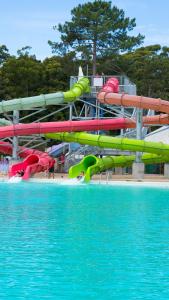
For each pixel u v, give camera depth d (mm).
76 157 45719
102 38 71438
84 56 71688
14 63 67438
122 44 71250
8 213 18703
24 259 11352
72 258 11484
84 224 16172
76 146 46844
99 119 43094
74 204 21844
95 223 16375
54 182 35062
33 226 15680
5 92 66562
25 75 67312
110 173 39906
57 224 16078
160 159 40312
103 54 71938
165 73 78750
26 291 9172
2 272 10336
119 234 14398
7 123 43906
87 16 71500
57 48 74562
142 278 10000
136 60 81500
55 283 9641
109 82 43906
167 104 37625
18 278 9930
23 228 15312
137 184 33531
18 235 14141
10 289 9273
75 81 47094
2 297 8859
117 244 12992
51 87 68188
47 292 9125
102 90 42219
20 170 37969
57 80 69500
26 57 70375
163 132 51469
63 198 24359
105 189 29812
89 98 48344
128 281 9805
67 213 18781
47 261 11195
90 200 23578
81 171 36500
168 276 10148
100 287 9430
